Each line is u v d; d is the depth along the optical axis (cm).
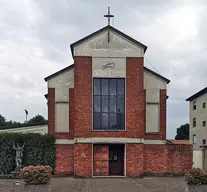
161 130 2744
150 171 2672
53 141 2642
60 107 2728
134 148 2578
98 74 2623
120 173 2633
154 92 2798
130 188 1923
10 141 2628
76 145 2555
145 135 2723
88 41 2644
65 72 2759
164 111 2780
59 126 2706
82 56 2628
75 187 1969
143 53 2662
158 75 2803
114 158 2642
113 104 2622
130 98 2622
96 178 2473
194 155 2862
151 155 2692
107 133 2580
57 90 2741
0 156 2616
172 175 2669
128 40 2662
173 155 2697
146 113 2775
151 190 1844
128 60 2650
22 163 2619
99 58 2639
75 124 2572
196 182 1584
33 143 2634
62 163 2634
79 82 2608
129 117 2605
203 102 5325
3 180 2359
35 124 3234
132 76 2641
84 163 2542
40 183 1590
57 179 2422
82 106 2589
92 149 2567
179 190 1844
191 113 5900
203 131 5281
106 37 2656
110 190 1842
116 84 2638
